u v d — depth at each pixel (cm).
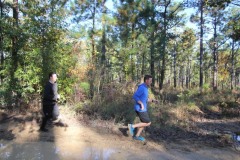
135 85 1079
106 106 891
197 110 1191
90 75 1007
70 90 952
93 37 1934
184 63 5069
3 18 927
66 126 772
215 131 858
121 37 1973
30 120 809
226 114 1213
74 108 903
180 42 3581
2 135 687
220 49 3447
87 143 661
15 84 905
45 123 729
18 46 925
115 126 784
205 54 3859
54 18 984
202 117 1120
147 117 689
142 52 2009
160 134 771
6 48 938
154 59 2044
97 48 1973
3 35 933
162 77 2188
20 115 846
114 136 719
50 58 919
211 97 1612
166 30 2205
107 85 1004
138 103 680
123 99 932
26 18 966
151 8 1919
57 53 939
